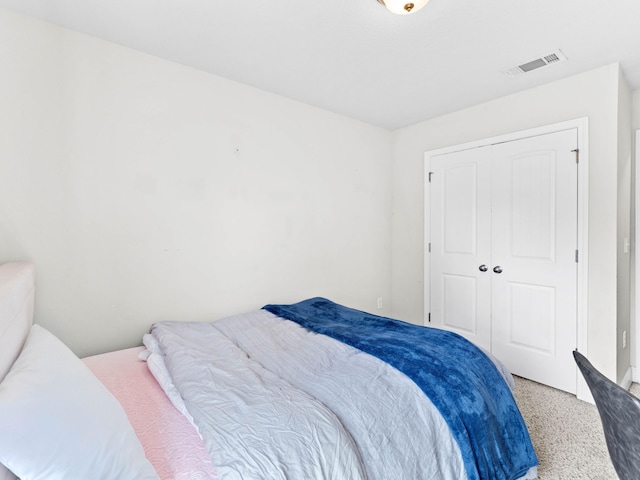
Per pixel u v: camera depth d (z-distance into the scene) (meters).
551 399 2.28
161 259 2.08
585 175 2.27
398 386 1.31
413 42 1.89
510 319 2.67
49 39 1.70
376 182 3.43
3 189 1.60
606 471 1.60
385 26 1.74
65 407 0.79
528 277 2.56
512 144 2.63
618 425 0.77
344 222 3.15
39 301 1.69
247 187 2.47
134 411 1.18
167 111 2.09
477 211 2.87
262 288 2.57
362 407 1.17
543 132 2.45
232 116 2.38
